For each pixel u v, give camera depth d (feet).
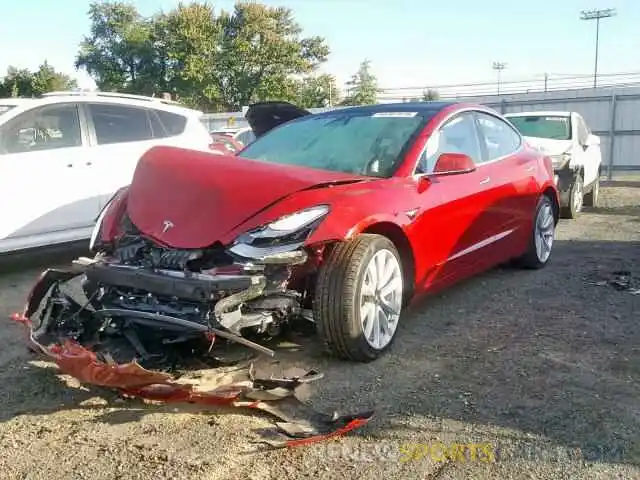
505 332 14.89
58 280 12.98
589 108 60.75
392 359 13.26
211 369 12.42
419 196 14.40
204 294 10.95
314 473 9.14
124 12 179.32
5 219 20.75
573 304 17.02
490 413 10.84
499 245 18.20
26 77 156.25
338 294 12.26
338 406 11.19
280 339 14.08
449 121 16.78
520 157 20.02
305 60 183.01
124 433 10.37
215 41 171.83
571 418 10.61
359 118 17.13
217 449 9.82
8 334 15.42
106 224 13.42
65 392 11.94
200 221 11.98
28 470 9.32
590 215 35.04
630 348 13.74
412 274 14.39
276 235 11.55
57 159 22.12
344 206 12.48
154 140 25.14
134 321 11.63
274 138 17.58
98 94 24.09
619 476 8.96
